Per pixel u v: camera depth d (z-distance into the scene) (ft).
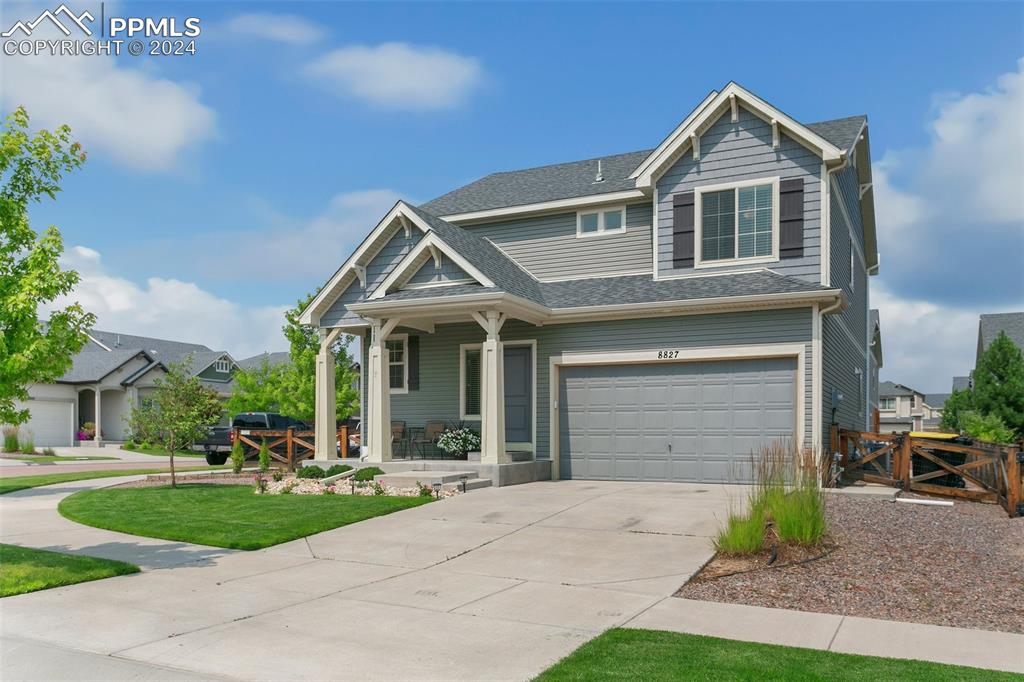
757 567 29.73
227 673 19.08
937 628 22.95
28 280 30.55
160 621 23.72
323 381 63.82
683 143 58.13
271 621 23.72
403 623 23.50
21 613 24.58
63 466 99.09
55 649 20.99
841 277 61.26
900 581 27.63
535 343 60.75
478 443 60.39
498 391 54.85
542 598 26.45
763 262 55.72
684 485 53.36
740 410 53.52
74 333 33.35
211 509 45.91
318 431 63.16
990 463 47.06
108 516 43.98
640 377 57.26
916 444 49.96
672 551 32.76
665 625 23.13
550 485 54.29
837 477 50.44
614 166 73.31
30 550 34.42
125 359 148.97
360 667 19.45
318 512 42.98
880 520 36.99
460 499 46.91
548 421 59.82
